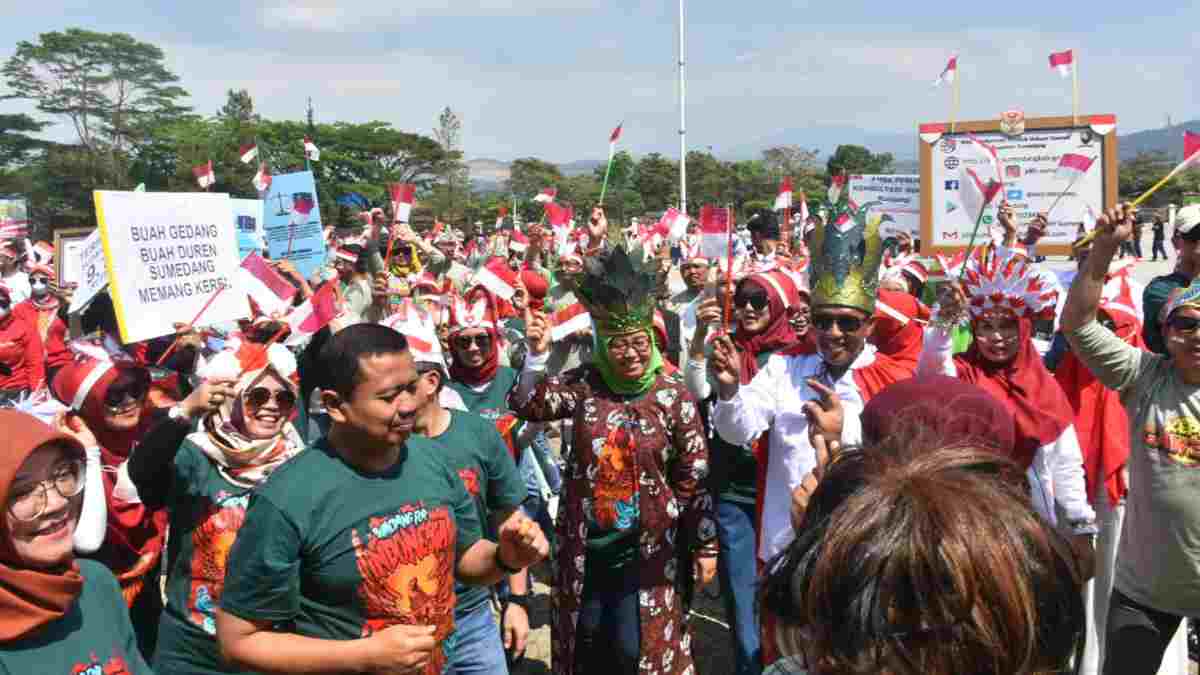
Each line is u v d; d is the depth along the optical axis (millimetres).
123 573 3750
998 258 4023
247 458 3396
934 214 7109
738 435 3992
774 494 4051
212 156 72000
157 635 3756
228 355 3461
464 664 3670
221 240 4598
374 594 2605
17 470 2160
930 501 1208
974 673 1145
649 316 4027
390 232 6672
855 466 1440
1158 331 5047
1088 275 3686
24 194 75875
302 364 4426
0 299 7863
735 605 4398
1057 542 1236
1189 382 3574
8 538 2174
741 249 10609
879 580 1174
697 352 4410
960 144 7004
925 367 3967
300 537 2545
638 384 4051
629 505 3957
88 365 3959
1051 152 6742
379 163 81688
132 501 3623
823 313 3947
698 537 4125
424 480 2770
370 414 2578
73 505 2287
